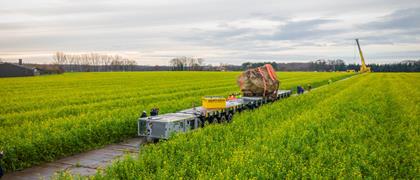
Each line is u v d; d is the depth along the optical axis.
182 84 59.38
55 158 15.00
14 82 65.44
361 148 12.63
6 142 14.46
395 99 31.62
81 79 77.56
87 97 36.03
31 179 12.48
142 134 16.81
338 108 23.73
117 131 18.22
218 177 9.38
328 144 13.43
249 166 10.16
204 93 40.69
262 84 28.42
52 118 22.39
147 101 31.69
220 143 13.41
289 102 28.23
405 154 12.70
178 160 11.66
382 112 22.50
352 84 59.06
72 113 24.55
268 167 10.32
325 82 74.94
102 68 199.75
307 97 33.94
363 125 17.42
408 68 198.62
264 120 18.97
